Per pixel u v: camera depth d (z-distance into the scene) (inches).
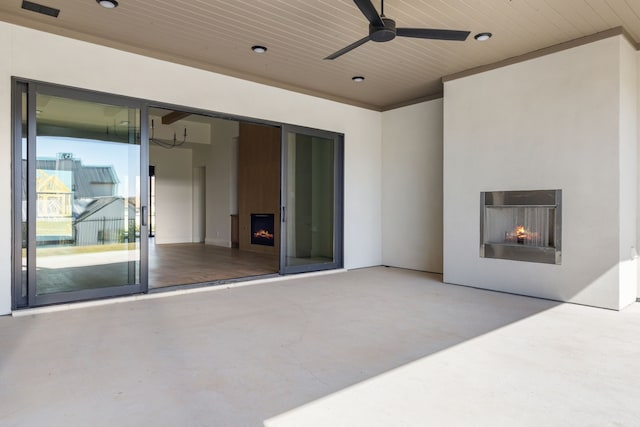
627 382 91.0
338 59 188.1
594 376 94.1
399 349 111.4
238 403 80.8
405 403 81.2
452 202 206.4
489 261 192.1
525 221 184.1
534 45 171.5
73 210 157.9
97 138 163.6
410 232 256.2
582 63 163.5
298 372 96.0
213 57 186.5
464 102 201.3
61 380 90.5
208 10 142.9
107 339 118.3
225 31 159.9
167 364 100.2
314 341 117.8
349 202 255.3
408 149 257.0
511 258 184.4
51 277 153.1
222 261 284.0
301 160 233.1
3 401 80.7
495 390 87.0
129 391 85.6
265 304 162.7
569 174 167.0
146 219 175.5
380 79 216.5
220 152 407.2
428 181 245.8
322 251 244.2
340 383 90.2
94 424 72.7
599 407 79.9
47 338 118.6
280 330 128.1
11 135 144.1
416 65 195.3
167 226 439.8
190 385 88.7
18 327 129.2
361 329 129.4
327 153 246.1
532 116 177.6
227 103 200.1
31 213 147.9
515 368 98.7
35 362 100.6
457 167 204.2
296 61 190.9
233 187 396.2
